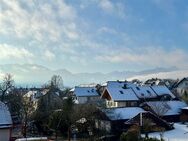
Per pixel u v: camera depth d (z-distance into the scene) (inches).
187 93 4040.4
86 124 2320.4
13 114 2842.0
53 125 2233.0
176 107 2805.1
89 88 4271.7
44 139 1769.2
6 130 1567.4
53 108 2842.0
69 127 2170.3
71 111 2285.9
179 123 2591.0
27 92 4328.3
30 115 2564.0
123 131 2194.9
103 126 2351.1
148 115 2213.3
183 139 1883.6
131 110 2519.7
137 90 3533.5
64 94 4451.3
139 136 1813.5
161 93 3572.8
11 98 3006.9
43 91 3907.5
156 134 2053.4
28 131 2507.4
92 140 2080.5
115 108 2551.7
